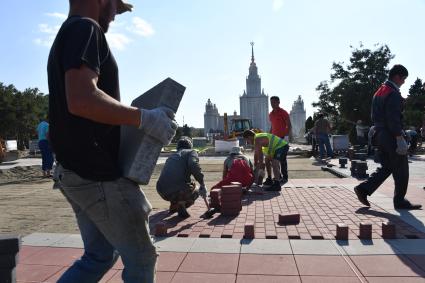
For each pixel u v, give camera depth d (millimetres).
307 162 17625
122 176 2014
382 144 6488
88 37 1814
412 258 4117
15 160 23953
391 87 6500
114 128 2045
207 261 4156
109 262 2355
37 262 4285
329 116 44469
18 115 64438
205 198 6387
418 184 9344
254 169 9383
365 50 42031
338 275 3699
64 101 1881
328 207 6762
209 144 51688
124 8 2338
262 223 5734
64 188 2025
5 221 6504
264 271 3836
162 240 4957
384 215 6062
